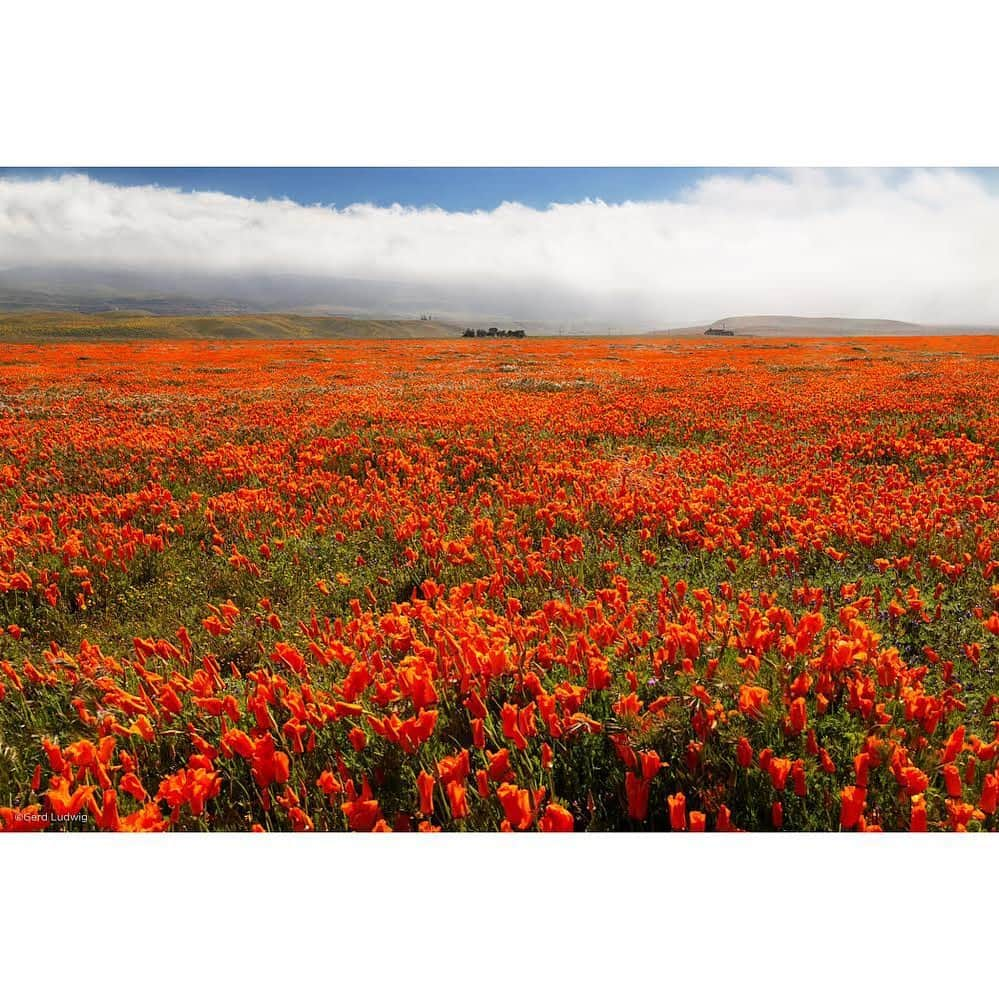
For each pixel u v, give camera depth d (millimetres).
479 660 3031
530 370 17750
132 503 6375
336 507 6273
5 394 13375
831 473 6609
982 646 3465
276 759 2709
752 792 2770
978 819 2615
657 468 7332
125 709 3045
